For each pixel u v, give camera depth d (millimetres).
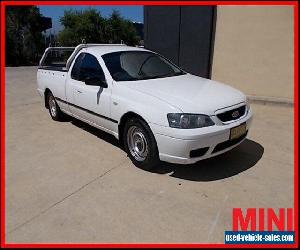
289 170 3916
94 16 29250
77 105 5055
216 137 3469
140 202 3234
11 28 26844
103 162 4191
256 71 7566
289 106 6965
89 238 2736
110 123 4305
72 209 3146
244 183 3594
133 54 4852
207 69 8055
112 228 2854
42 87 6277
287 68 7180
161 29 8406
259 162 4137
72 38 28891
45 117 6480
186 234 2764
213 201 3240
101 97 4359
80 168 4027
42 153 4539
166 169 3943
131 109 3811
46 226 2902
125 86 4066
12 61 26844
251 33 7387
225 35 7727
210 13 7609
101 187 3543
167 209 3111
